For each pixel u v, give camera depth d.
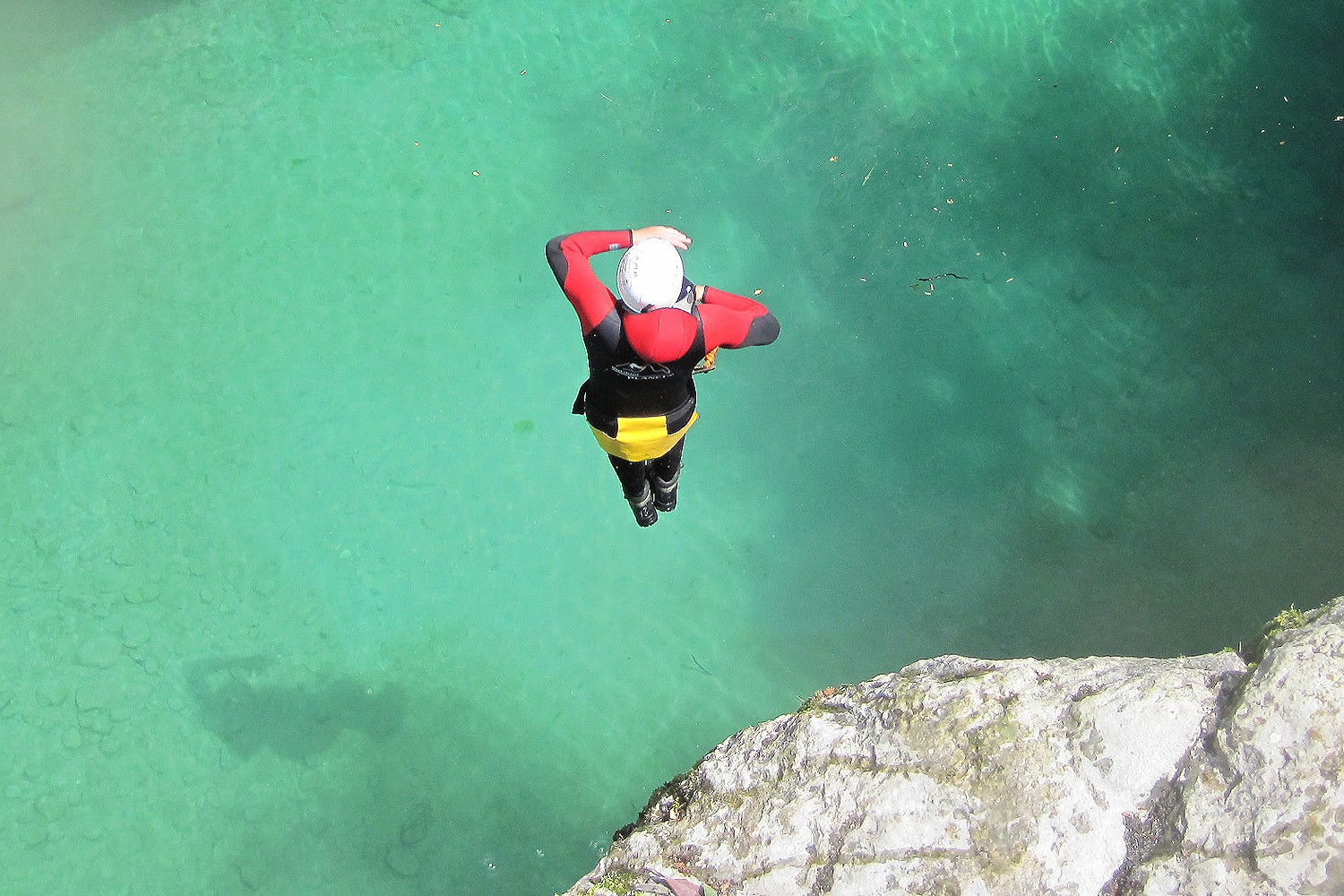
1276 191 10.71
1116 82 11.39
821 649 9.02
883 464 9.73
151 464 9.63
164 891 8.00
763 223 10.84
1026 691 4.02
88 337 10.28
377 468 9.68
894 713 4.14
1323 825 3.18
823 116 11.41
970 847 3.68
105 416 9.86
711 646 9.09
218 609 9.05
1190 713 3.62
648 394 3.63
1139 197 10.80
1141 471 9.48
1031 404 9.90
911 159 11.12
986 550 9.29
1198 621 8.70
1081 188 10.89
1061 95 11.36
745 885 3.94
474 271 10.67
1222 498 9.23
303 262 10.71
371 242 10.81
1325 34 11.29
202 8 12.44
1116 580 9.01
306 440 9.79
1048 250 10.59
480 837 8.25
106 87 12.00
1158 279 10.37
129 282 10.61
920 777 3.88
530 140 11.46
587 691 8.90
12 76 11.99
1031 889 3.54
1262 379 9.75
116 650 8.80
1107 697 3.80
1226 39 11.42
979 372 10.09
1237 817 3.32
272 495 9.53
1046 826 3.63
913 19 11.84
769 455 9.84
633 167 11.23
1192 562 8.98
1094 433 9.71
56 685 8.65
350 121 11.62
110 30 12.35
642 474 4.53
